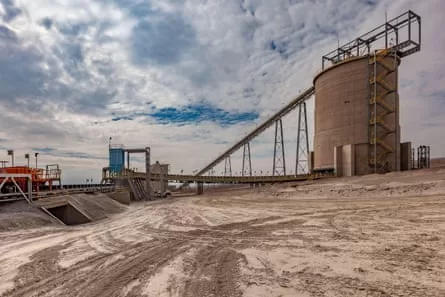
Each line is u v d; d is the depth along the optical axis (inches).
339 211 789.2
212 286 256.4
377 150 2193.7
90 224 876.6
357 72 2321.6
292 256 346.6
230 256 364.8
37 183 1138.0
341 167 2311.8
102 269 330.6
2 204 880.9
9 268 351.9
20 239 572.7
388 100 2251.5
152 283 271.9
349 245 388.2
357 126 2283.5
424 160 2272.4
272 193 1668.3
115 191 2015.3
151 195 2568.9
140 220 874.1
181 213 1011.9
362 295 218.5
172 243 474.9
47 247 478.6
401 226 506.3
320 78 2659.9
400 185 1122.7
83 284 280.4
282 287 244.4
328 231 508.7
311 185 1653.5
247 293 235.3
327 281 253.1
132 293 248.4
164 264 339.9
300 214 781.3
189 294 239.8
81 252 430.3
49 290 268.2
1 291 271.0
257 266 312.2
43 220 820.6
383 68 2249.0
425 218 568.4
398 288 227.9
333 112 2464.3
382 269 276.8
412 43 2190.0
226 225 663.8
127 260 367.9
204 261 346.3
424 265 281.7
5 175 892.6
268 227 599.2
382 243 386.9
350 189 1280.8
